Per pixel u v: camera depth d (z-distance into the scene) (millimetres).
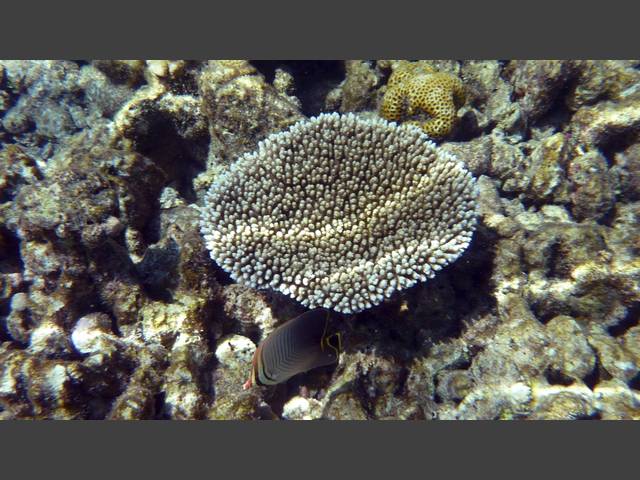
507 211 883
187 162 1001
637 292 728
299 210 712
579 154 874
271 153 735
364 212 712
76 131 1101
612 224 862
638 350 722
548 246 754
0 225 771
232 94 853
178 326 726
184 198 971
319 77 1068
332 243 694
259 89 855
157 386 672
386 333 734
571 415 630
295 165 719
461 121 977
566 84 938
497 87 985
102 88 1049
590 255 746
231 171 738
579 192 853
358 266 683
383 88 1002
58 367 633
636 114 842
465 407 683
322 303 667
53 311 702
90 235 701
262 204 712
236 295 759
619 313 739
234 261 699
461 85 896
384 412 700
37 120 1106
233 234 704
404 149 729
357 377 706
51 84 1090
